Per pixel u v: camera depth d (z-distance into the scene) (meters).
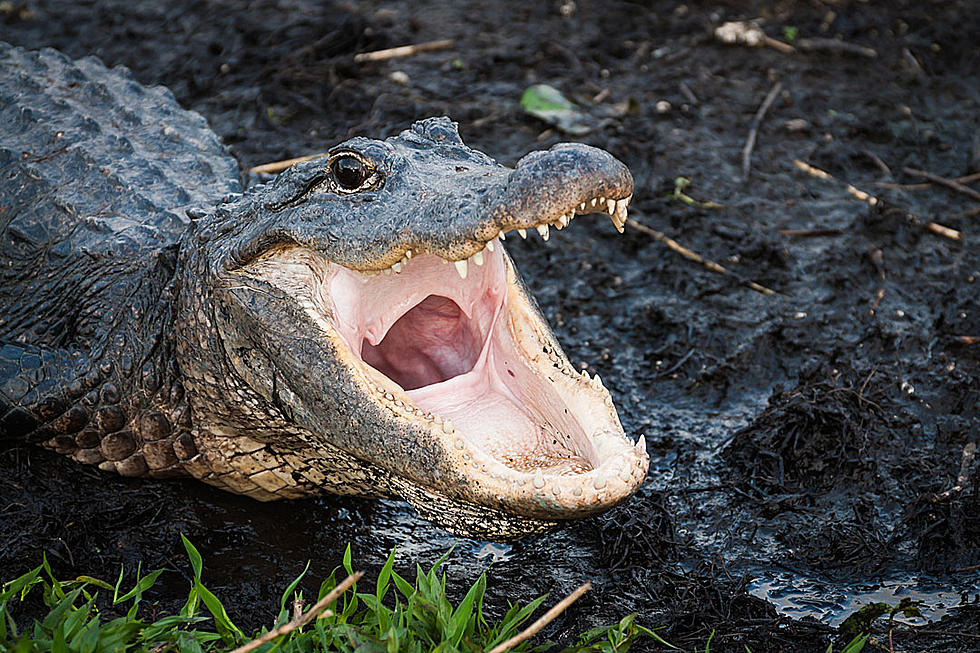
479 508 6.96
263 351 7.52
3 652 5.87
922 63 15.62
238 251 7.52
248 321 7.51
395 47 15.95
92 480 8.66
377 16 16.77
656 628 7.04
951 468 8.79
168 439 8.45
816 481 8.75
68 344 8.90
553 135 13.80
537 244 11.90
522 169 6.45
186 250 8.20
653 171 13.09
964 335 10.49
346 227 7.08
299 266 7.43
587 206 6.62
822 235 12.00
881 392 9.59
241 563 7.82
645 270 11.62
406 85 14.95
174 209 9.48
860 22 16.61
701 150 13.50
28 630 6.67
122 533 7.98
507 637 6.37
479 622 6.52
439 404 7.62
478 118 14.25
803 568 7.88
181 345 8.14
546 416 7.46
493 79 15.19
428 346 8.62
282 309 7.35
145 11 17.12
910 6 17.11
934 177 13.02
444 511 7.26
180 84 15.09
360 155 7.17
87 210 9.59
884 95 14.93
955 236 11.97
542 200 6.36
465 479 6.60
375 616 6.43
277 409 7.68
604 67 15.56
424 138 7.63
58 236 9.44
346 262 7.11
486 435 7.35
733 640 6.95
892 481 8.68
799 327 10.61
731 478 8.80
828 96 14.89
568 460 7.04
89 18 16.91
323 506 8.54
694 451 9.20
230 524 8.28
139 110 11.58
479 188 6.68
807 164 13.27
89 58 13.07
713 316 10.80
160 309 8.41
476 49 15.93
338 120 14.20
